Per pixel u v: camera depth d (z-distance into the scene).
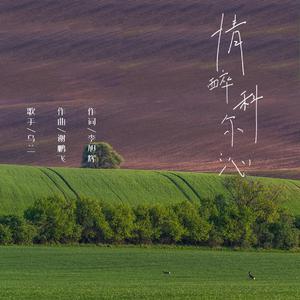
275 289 142.75
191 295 133.12
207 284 152.00
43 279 158.75
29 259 190.75
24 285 146.25
